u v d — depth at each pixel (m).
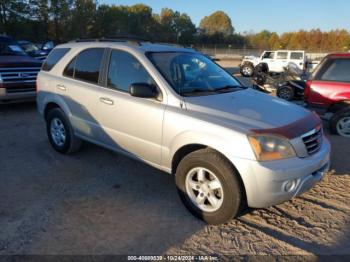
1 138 6.34
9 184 4.41
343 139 6.73
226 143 3.27
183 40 88.00
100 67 4.62
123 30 63.81
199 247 3.21
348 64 6.88
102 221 3.59
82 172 4.84
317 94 7.18
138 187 4.41
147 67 4.05
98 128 4.63
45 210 3.78
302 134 3.42
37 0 39.06
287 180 3.23
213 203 3.50
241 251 3.17
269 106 3.87
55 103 5.32
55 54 5.52
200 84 4.21
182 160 3.63
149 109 3.90
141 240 3.29
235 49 66.56
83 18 42.66
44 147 5.84
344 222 3.67
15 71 8.41
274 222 3.66
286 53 22.25
